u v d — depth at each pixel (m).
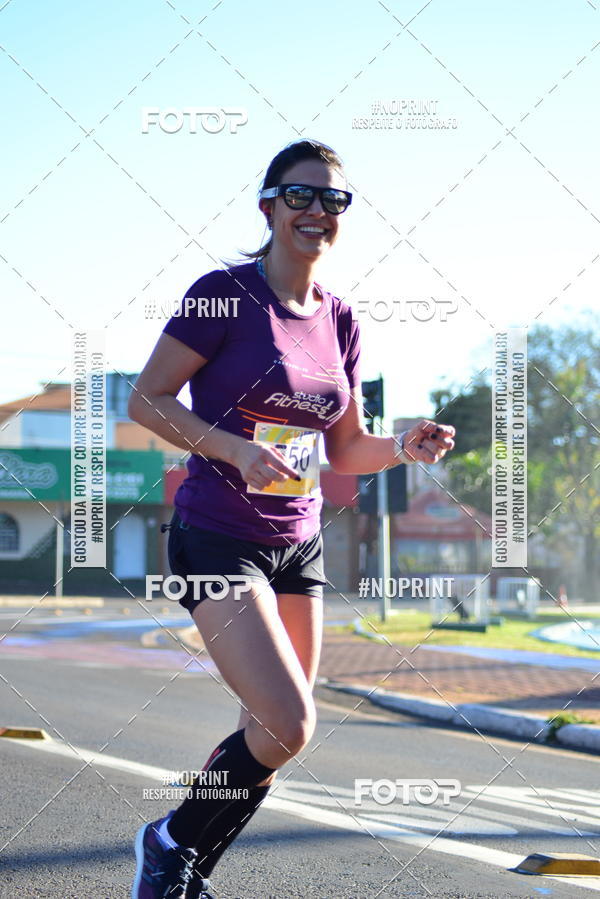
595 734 5.64
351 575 27.75
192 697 7.38
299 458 2.36
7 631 14.74
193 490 2.28
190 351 2.28
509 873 2.94
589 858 3.01
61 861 2.93
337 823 3.52
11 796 3.71
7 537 27.88
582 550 32.47
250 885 2.74
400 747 5.47
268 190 2.39
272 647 2.10
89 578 27.36
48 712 6.28
